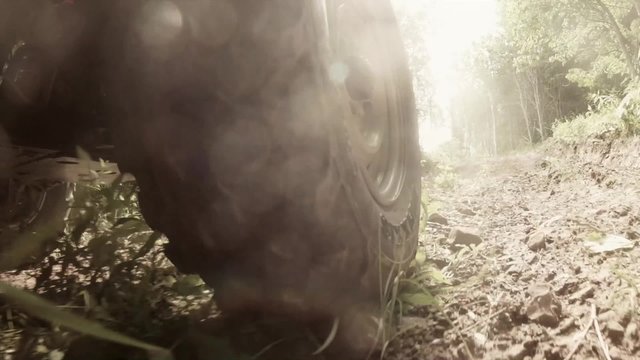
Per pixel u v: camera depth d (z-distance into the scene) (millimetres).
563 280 675
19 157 663
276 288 460
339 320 487
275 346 491
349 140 522
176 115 446
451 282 710
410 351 510
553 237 919
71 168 742
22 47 551
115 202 700
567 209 1311
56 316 338
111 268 674
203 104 445
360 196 518
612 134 3434
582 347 499
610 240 869
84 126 580
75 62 513
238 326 499
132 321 545
